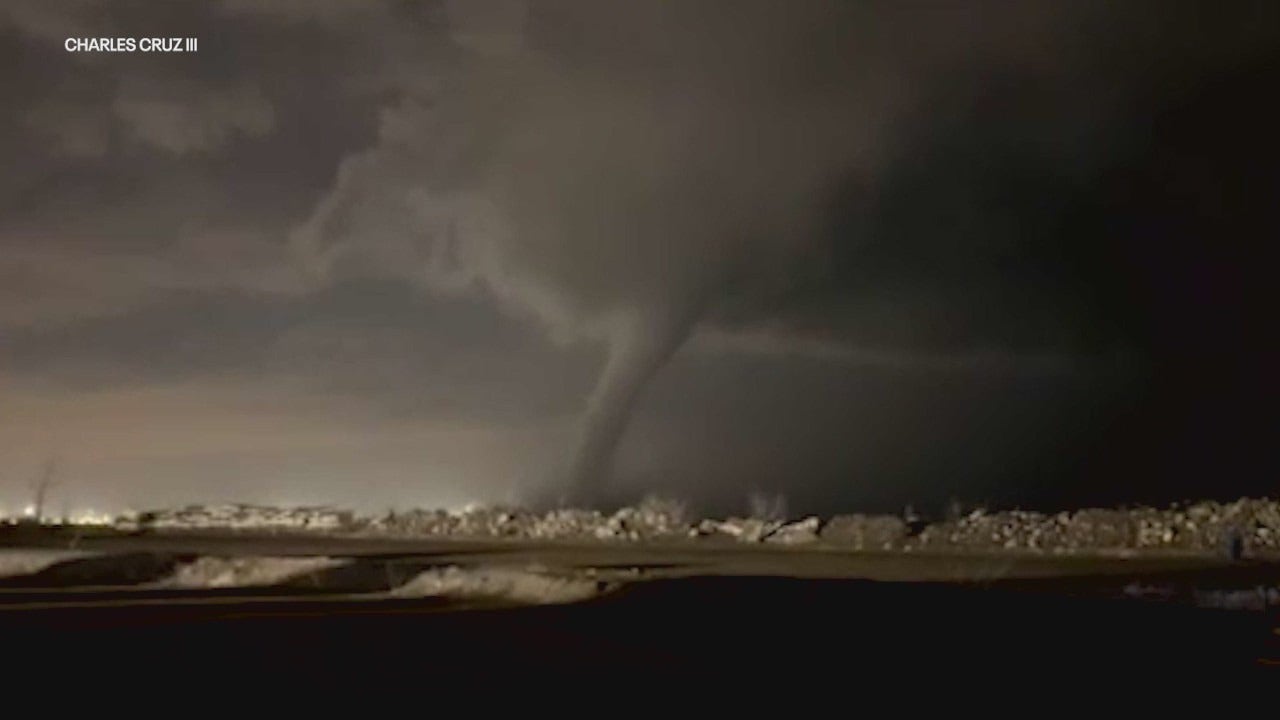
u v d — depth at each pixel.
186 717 13.12
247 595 31.56
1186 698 14.84
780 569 39.78
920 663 17.77
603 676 16.30
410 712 13.48
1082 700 14.70
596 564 42.72
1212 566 40.72
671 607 26.11
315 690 14.98
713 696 14.73
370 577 35.62
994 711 13.90
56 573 37.28
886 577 35.56
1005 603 26.39
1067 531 54.66
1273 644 20.23
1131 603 26.72
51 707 13.73
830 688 15.45
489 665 17.34
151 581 36.66
